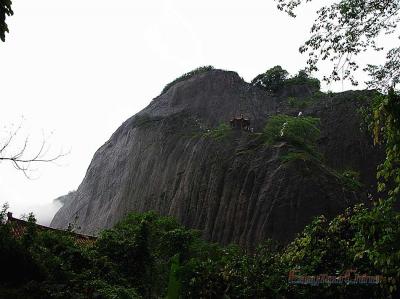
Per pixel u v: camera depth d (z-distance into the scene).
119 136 75.69
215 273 10.06
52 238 18.14
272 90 69.88
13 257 13.41
